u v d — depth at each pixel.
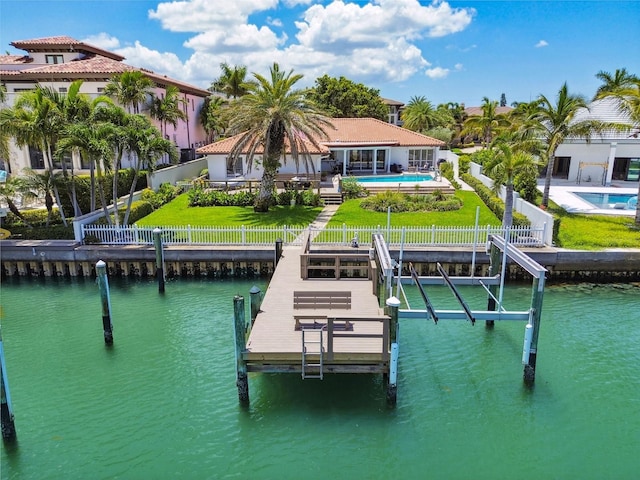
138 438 11.72
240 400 12.78
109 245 23.52
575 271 22.02
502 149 23.64
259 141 30.89
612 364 14.84
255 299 14.88
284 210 31.73
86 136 22.42
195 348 16.02
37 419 12.43
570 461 10.97
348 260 19.41
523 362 13.88
